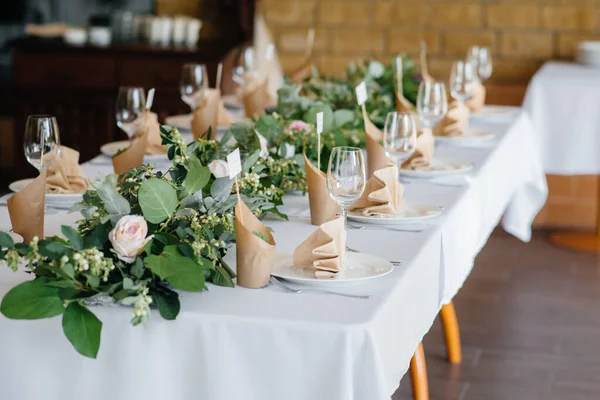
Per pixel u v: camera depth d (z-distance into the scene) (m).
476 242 3.08
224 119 3.87
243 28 5.98
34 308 1.69
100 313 1.76
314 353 1.70
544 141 5.36
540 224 6.14
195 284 1.74
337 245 1.96
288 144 2.73
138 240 1.76
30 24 6.33
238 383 1.74
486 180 3.27
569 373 3.78
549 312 4.50
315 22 6.32
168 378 1.77
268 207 2.21
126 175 2.07
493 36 6.14
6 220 2.43
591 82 5.26
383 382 1.69
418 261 2.13
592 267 5.26
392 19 6.24
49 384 1.82
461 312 4.48
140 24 6.09
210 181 2.18
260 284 1.89
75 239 1.74
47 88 5.87
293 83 3.70
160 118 5.80
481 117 4.39
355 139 3.15
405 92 4.10
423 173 3.03
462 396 3.54
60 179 2.63
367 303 1.81
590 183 6.04
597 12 6.00
